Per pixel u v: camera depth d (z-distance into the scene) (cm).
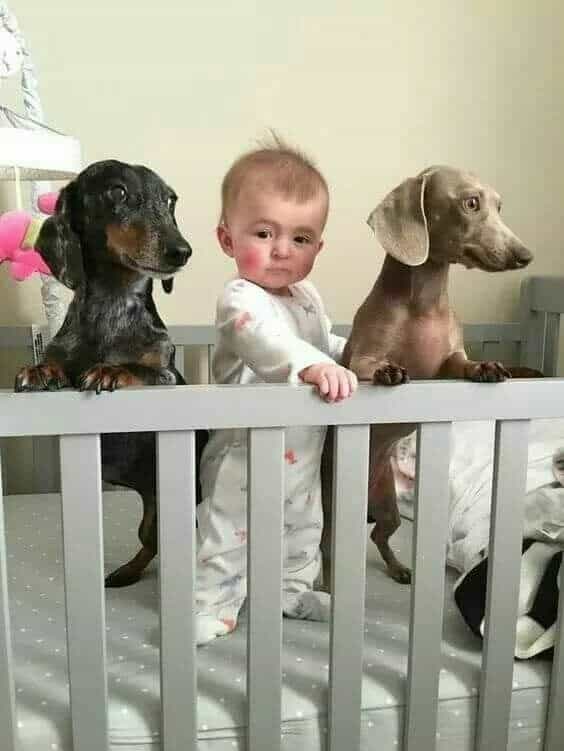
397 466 149
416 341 102
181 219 167
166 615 82
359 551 86
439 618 89
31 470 172
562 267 183
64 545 79
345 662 88
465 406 85
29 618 105
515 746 96
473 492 129
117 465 106
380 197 175
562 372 182
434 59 173
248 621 85
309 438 103
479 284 181
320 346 113
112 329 98
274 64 167
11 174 135
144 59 162
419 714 91
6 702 80
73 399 76
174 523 81
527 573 100
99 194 96
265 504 83
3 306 164
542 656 98
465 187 96
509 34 175
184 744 85
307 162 107
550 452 129
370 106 172
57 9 157
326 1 167
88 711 82
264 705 86
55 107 160
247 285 103
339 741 89
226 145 167
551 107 180
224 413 80
